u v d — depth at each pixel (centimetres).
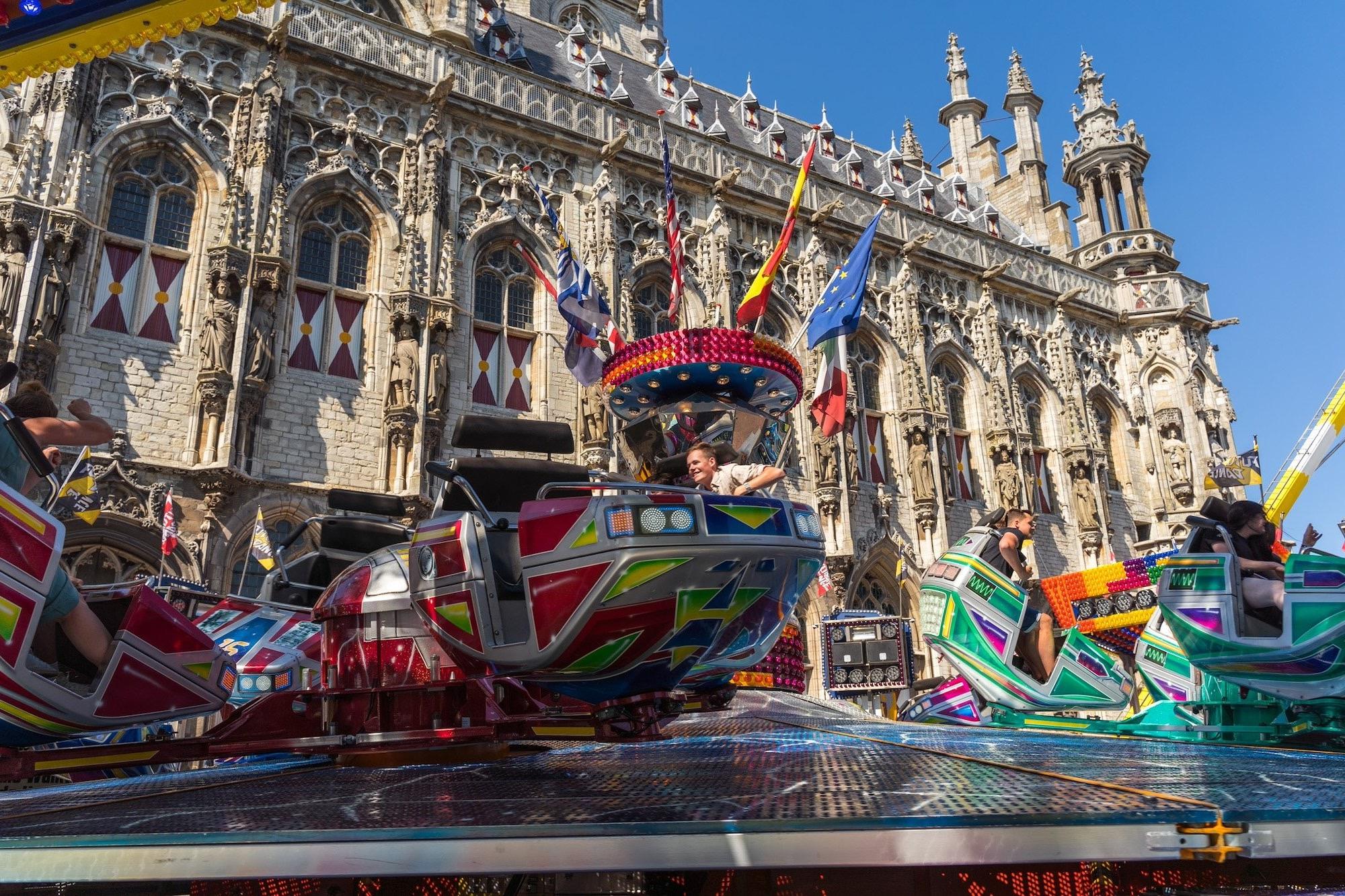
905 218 3412
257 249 2030
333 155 2256
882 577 2881
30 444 513
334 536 841
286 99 2217
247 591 1861
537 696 532
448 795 299
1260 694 723
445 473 477
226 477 1834
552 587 414
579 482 466
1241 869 254
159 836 233
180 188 2050
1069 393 3547
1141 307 3919
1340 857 257
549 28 3484
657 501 414
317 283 2172
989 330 3409
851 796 255
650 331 2734
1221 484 1550
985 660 800
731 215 2964
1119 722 776
